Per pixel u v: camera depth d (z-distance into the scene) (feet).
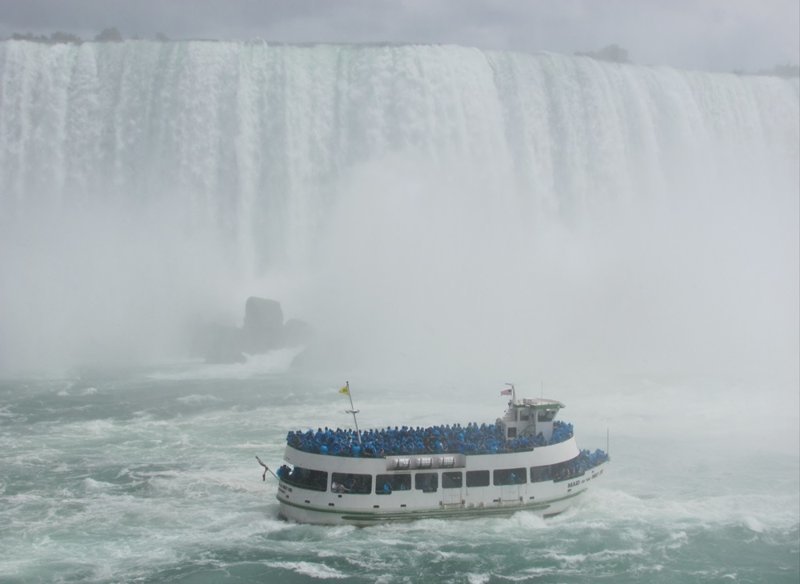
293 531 126.00
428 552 120.06
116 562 116.67
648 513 133.80
